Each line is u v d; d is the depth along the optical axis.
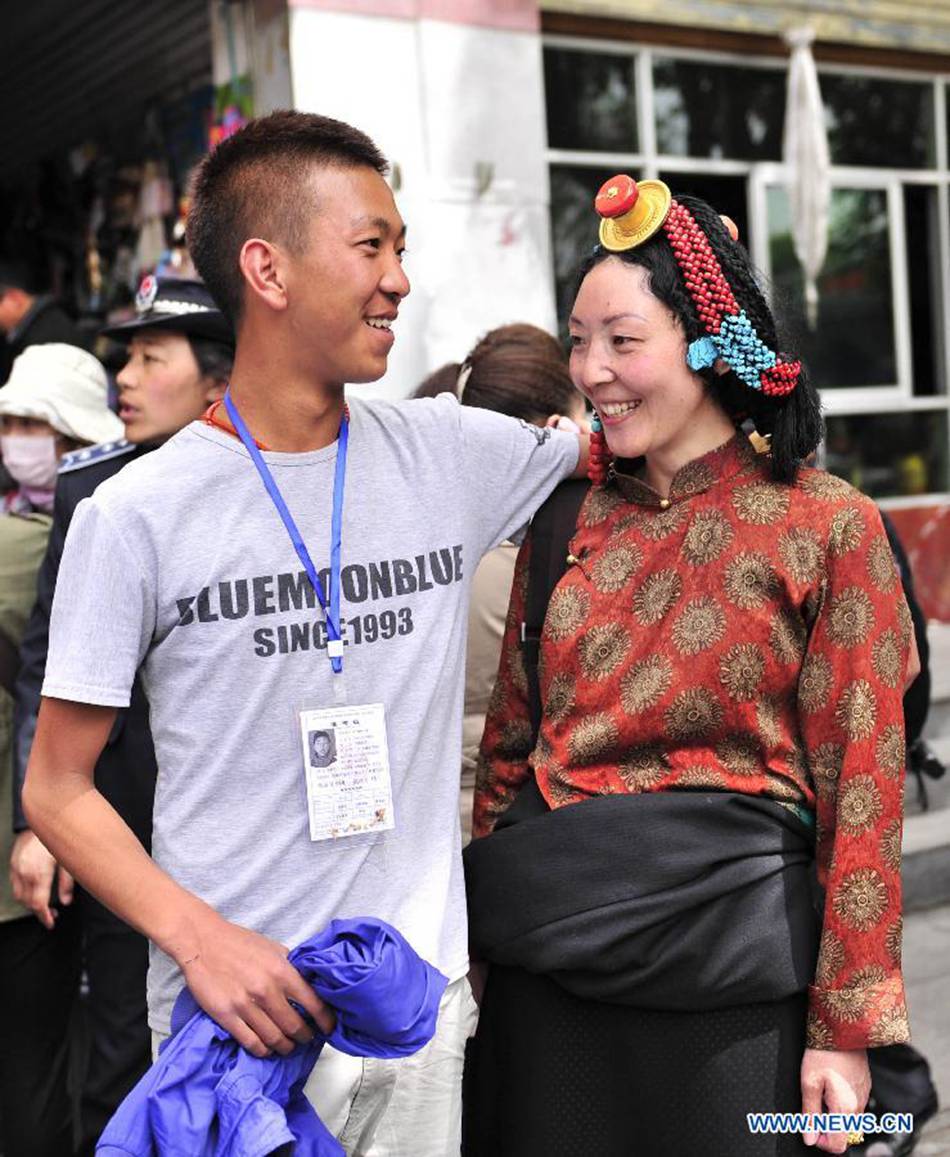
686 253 1.72
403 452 1.78
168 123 6.37
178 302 2.66
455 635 1.79
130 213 6.65
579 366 1.81
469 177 5.33
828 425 7.08
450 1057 1.77
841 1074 1.67
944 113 7.21
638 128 6.25
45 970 2.85
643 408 1.77
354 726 1.66
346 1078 1.73
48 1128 2.88
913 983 3.92
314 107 4.97
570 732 1.85
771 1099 1.73
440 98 5.22
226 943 1.54
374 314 1.65
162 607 1.61
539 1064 1.82
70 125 7.35
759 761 1.75
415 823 1.72
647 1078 1.77
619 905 1.72
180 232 4.64
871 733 1.66
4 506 3.55
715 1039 1.74
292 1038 1.55
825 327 6.99
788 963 1.71
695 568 1.76
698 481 1.78
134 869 1.57
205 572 1.61
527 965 1.78
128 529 1.58
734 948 1.70
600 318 1.76
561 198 6.08
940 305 7.36
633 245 1.75
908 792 4.73
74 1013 3.32
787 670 1.72
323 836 1.64
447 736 1.78
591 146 6.14
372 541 1.71
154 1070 1.52
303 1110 1.61
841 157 6.94
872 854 1.65
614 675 1.79
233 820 1.64
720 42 6.39
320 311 1.62
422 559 1.75
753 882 1.71
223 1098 1.48
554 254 6.08
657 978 1.72
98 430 3.21
